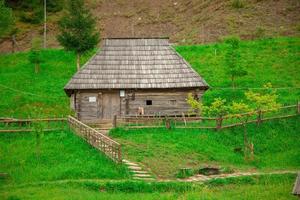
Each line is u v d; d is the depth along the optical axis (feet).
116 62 213.46
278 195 145.79
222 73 261.65
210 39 305.94
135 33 327.88
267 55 278.67
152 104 211.41
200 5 347.56
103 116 209.97
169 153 175.22
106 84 207.82
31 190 146.10
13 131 189.37
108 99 210.79
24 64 280.92
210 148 182.09
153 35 323.57
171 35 319.88
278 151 188.34
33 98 244.01
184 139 186.39
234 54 269.44
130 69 212.23
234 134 194.18
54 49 297.53
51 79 264.11
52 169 161.79
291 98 231.50
